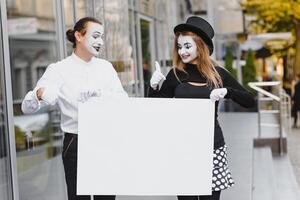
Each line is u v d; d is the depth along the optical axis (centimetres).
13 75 662
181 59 480
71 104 448
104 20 815
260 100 1572
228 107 2166
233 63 2673
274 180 967
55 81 447
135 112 428
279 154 1306
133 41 1171
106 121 428
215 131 470
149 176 430
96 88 435
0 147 521
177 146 430
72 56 459
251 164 936
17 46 680
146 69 1397
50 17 726
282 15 3209
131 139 429
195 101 429
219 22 2319
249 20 3158
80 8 775
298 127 2145
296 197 872
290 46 3603
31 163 644
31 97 422
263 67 3728
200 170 431
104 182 430
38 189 648
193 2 2159
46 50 731
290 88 2975
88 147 429
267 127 1522
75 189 455
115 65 895
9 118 524
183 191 431
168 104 429
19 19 685
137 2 1271
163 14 1683
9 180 529
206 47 472
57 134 731
